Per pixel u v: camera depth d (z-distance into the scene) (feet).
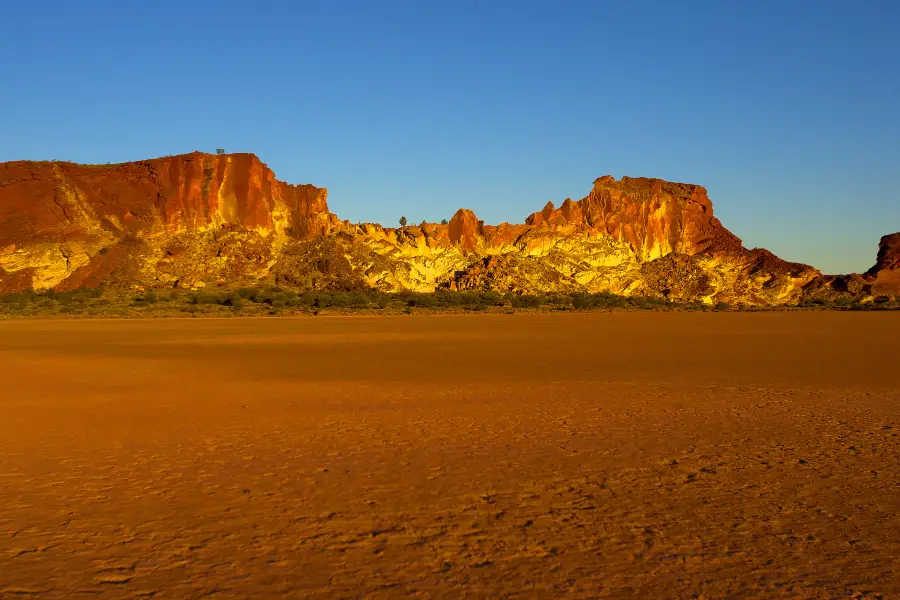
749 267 615.16
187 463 35.53
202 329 175.01
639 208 638.12
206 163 498.69
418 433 42.91
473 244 580.71
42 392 62.13
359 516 27.02
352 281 453.99
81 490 30.63
